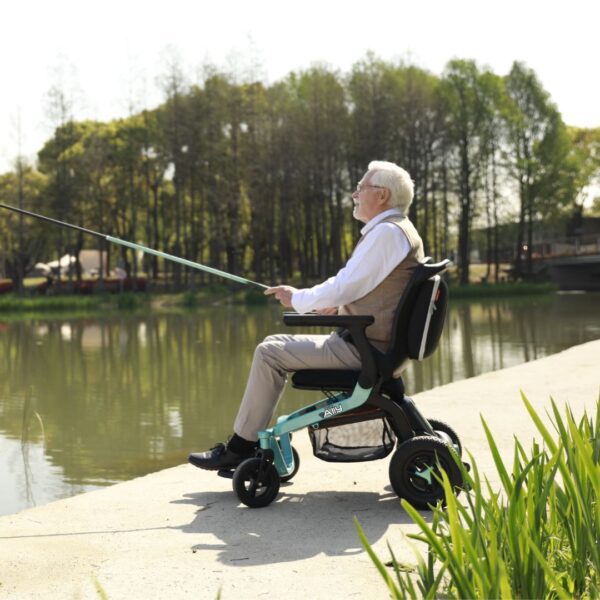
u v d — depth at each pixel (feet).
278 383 10.59
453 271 165.48
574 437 6.09
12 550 8.68
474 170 143.84
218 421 22.63
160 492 11.15
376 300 10.30
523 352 40.01
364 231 10.59
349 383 10.41
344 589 7.36
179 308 102.94
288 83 150.92
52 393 28.63
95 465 17.28
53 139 136.05
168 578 7.76
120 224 158.71
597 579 6.02
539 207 149.18
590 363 23.98
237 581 7.64
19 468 17.03
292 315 10.20
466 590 5.19
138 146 137.39
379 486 11.17
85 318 83.97
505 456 12.49
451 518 5.43
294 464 11.49
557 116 146.82
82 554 8.53
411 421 10.42
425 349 10.23
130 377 32.96
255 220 139.03
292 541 8.85
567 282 165.58
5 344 51.34
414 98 133.80
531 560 5.61
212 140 131.95
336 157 134.21
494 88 140.46
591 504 6.20
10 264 159.84
